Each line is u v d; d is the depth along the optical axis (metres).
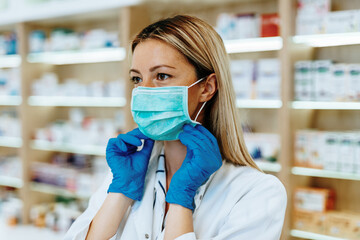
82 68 3.84
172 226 0.97
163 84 1.04
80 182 3.44
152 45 1.02
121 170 1.12
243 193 1.07
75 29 3.82
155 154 1.22
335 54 2.59
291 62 2.36
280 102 2.41
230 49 2.78
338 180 2.66
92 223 1.11
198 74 1.05
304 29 2.38
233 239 0.99
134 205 1.13
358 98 2.25
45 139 3.66
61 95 3.51
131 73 1.10
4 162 4.00
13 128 3.86
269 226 1.02
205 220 1.06
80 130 3.44
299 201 2.47
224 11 3.00
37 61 3.77
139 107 1.06
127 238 1.11
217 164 1.01
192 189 1.00
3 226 3.68
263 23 2.55
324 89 2.34
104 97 3.27
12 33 3.85
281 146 2.38
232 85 1.14
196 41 1.03
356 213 2.50
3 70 3.90
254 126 2.99
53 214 3.60
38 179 3.72
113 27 3.58
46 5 3.38
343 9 2.55
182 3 2.92
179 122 1.06
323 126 2.68
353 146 2.29
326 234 2.38
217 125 1.14
